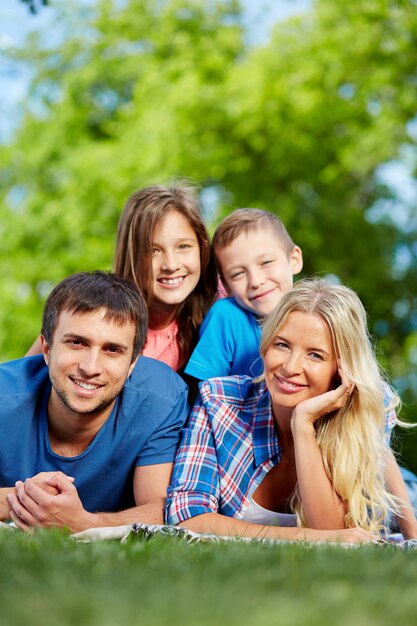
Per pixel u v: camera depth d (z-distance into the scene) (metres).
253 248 4.58
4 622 1.42
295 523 3.65
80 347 3.45
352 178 15.73
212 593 1.63
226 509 3.62
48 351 3.60
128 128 14.79
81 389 3.46
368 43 14.17
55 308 3.51
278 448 3.64
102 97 16.98
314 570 1.97
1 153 17.45
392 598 1.66
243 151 14.42
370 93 14.29
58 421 3.65
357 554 2.33
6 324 15.84
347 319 3.47
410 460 14.41
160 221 4.52
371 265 15.27
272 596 1.64
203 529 3.41
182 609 1.48
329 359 3.48
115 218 14.75
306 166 14.38
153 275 4.55
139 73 15.80
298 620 1.42
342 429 3.54
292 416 3.51
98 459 3.70
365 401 3.49
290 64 14.05
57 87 17.55
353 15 14.27
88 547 2.34
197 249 4.62
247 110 13.73
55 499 3.23
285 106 13.91
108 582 1.74
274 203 14.39
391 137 14.03
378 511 3.66
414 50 14.21
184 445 3.68
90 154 15.00
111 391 3.51
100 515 3.38
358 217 15.16
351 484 3.50
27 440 3.68
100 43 16.58
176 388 3.83
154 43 15.67
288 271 4.71
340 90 14.59
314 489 3.45
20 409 3.66
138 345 3.62
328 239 15.16
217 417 3.67
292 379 3.48
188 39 15.11
